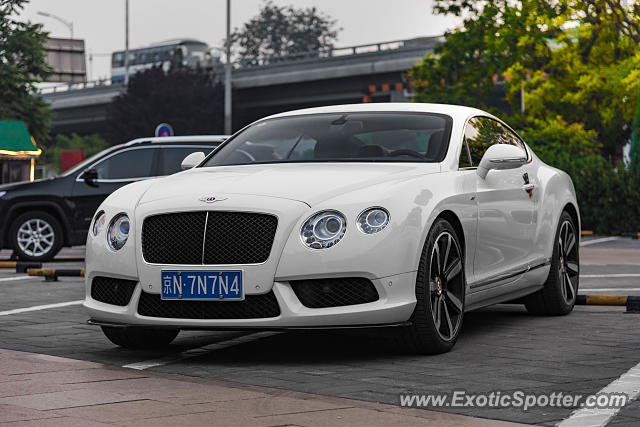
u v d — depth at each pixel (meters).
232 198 6.88
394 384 5.95
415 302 6.89
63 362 6.79
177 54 92.81
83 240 18.20
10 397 5.45
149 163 17.78
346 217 6.74
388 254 6.74
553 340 7.89
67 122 112.12
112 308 7.20
